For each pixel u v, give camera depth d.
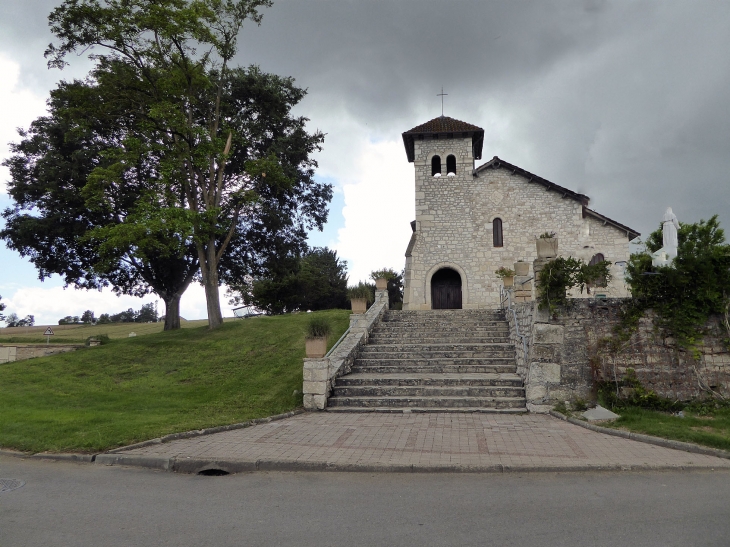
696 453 7.66
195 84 22.61
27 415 10.95
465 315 19.05
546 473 6.98
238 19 23.45
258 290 46.72
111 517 5.34
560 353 11.23
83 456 7.92
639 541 4.57
